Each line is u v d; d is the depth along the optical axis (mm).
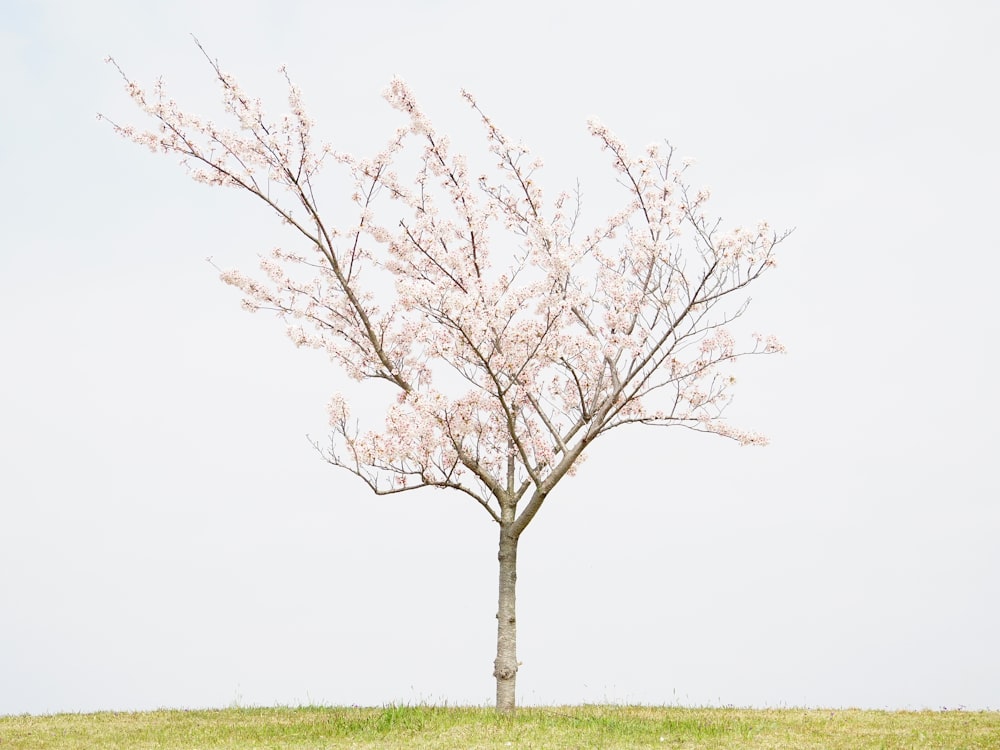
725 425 11461
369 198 11102
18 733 10016
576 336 11039
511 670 10703
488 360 10391
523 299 10562
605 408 10852
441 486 11000
